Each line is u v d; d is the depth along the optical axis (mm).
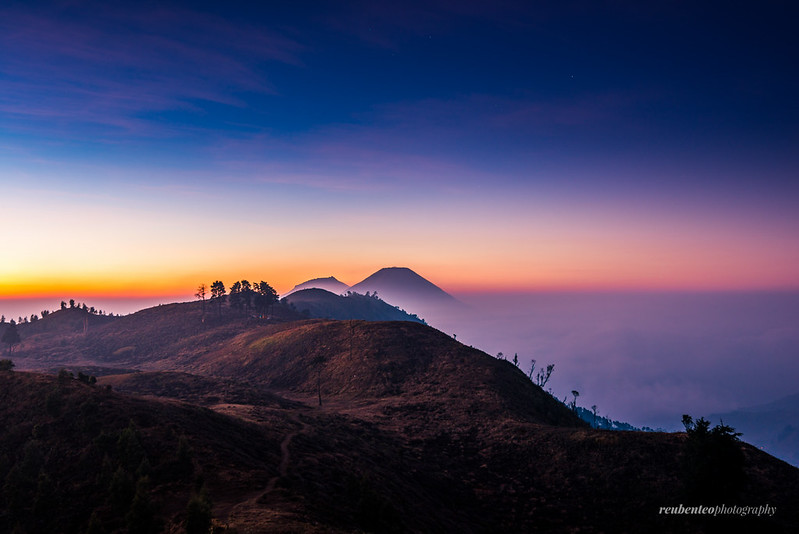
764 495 49656
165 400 60156
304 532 27953
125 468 38281
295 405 93938
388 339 133750
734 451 43656
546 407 103812
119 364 173000
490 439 74938
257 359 145000
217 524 28172
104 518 32688
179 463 39750
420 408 91688
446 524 45094
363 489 37125
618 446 63844
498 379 106375
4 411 49312
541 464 64812
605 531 47719
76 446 43062
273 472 42312
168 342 195500
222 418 56562
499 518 50750
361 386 110938
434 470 62156
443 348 129000
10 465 41281
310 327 157875
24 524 33156
